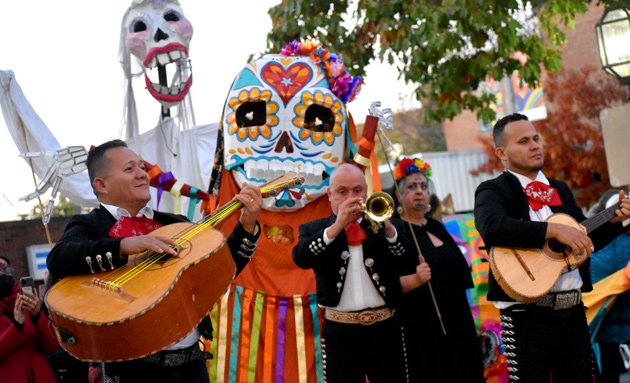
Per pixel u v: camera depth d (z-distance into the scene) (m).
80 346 3.96
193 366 4.55
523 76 11.70
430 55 10.80
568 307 5.29
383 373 5.50
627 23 8.63
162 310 3.94
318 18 10.53
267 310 6.65
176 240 4.33
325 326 5.58
